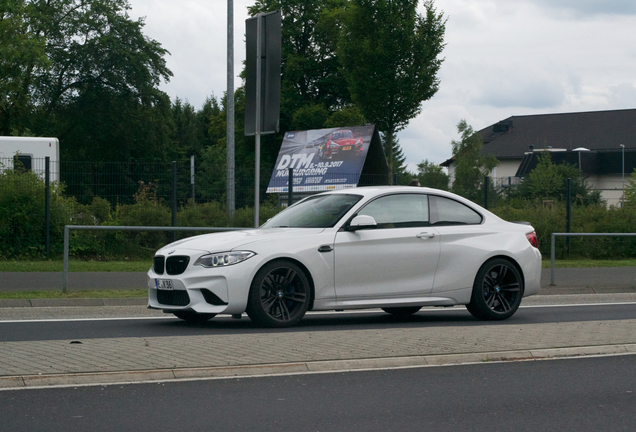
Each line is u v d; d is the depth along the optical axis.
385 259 8.87
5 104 40.69
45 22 49.53
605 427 4.68
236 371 6.00
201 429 4.50
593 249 20.09
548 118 89.88
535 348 7.02
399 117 33.47
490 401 5.29
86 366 5.94
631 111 87.12
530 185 21.78
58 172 17.66
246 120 13.35
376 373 6.13
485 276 9.43
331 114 52.34
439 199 9.54
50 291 11.67
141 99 53.00
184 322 9.11
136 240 17.64
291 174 18.45
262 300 8.33
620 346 7.21
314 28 52.41
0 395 5.24
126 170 17.91
